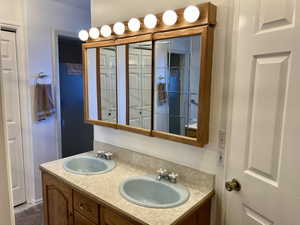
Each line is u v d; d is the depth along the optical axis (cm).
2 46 233
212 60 138
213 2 135
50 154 277
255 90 111
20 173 260
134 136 188
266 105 105
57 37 273
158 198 156
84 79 212
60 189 169
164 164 168
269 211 105
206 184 147
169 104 158
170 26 148
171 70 154
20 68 247
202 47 135
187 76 146
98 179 161
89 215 147
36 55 254
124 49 180
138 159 184
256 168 112
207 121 142
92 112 213
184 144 157
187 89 147
